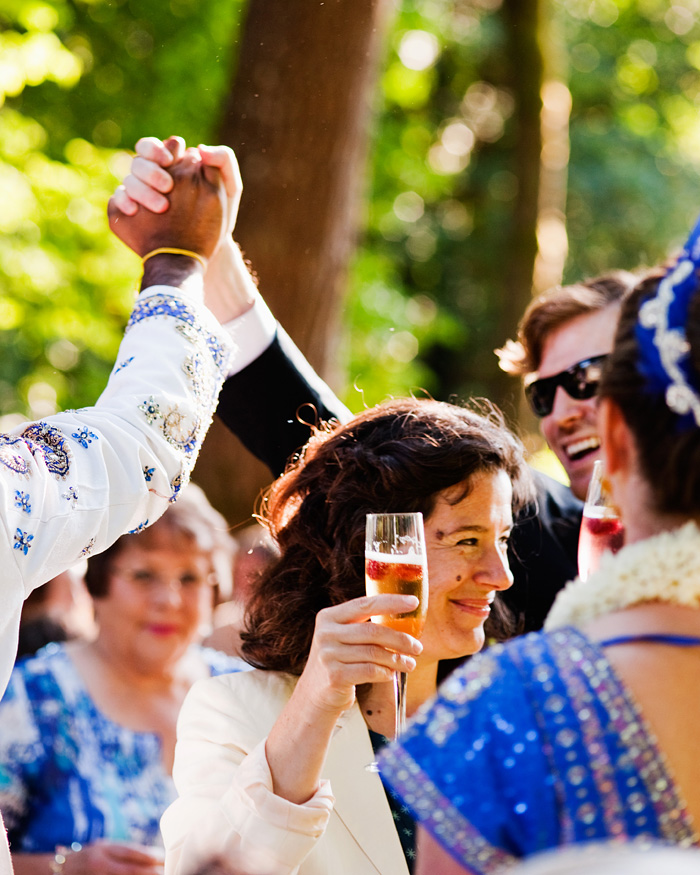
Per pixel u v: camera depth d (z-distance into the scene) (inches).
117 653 175.0
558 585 143.1
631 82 910.4
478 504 108.7
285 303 299.3
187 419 101.7
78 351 530.0
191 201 111.3
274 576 116.3
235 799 94.2
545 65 697.0
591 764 60.6
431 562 108.4
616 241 927.7
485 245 909.8
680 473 64.9
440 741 63.8
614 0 877.8
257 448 138.0
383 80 599.2
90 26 529.0
